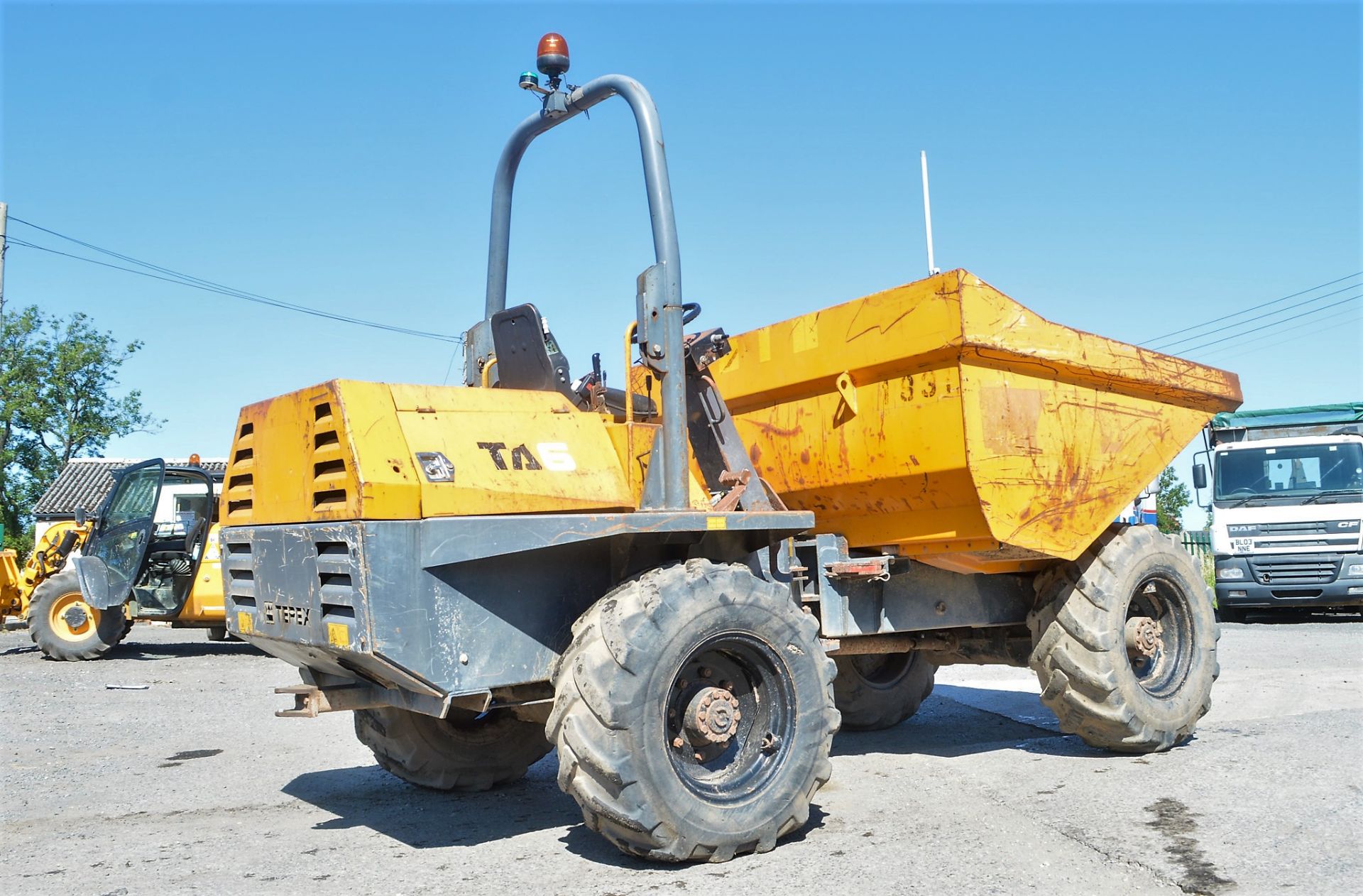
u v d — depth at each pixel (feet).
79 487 139.95
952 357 17.02
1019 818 15.47
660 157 15.51
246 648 51.44
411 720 17.98
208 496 44.57
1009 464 17.51
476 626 13.82
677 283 15.31
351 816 17.19
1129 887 12.35
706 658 14.64
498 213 18.49
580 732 13.11
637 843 13.38
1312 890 12.04
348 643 13.20
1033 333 17.65
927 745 22.08
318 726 27.02
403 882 13.39
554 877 13.42
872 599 18.99
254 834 16.10
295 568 14.28
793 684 14.61
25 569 50.57
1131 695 19.25
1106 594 19.34
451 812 17.28
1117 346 19.27
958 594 20.24
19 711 30.27
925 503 18.12
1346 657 34.53
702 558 14.64
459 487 13.47
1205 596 21.03
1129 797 16.46
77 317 171.73
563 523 13.84
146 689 35.63
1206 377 21.26
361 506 12.87
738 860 13.91
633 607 13.56
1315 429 52.08
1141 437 20.11
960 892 12.34
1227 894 12.03
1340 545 49.24
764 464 20.21
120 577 43.62
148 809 18.15
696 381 17.29
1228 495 52.06
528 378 16.37
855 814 16.08
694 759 14.35
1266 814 15.12
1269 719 23.02
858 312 18.21
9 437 165.89
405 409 13.69
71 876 14.08
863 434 18.31
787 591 14.85
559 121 17.56
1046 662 19.71
